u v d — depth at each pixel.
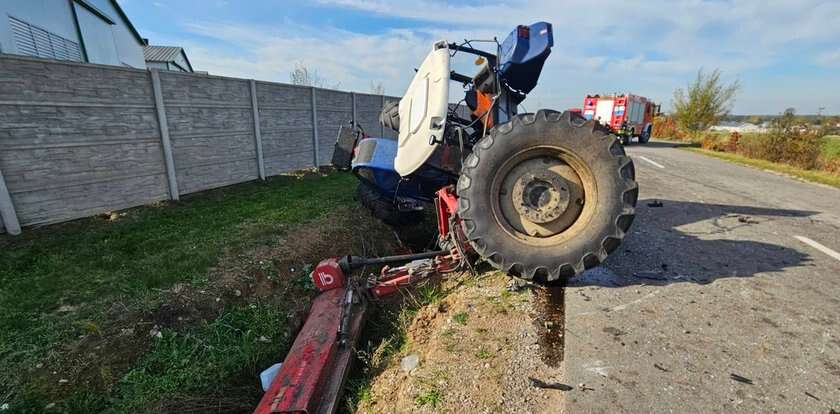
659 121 33.00
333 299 3.22
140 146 5.58
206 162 6.72
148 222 5.12
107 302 3.23
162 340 3.01
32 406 2.34
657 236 3.95
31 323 2.91
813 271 3.03
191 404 2.72
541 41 3.35
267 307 3.73
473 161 2.75
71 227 4.73
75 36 11.01
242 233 4.88
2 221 4.30
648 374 1.89
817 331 2.22
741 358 1.99
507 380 1.95
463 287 3.10
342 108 10.47
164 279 3.63
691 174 8.78
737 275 2.98
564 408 1.71
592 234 2.57
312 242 4.90
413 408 1.94
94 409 2.46
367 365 2.76
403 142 3.88
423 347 2.55
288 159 8.73
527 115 2.76
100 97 5.01
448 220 3.43
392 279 3.28
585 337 2.21
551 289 2.82
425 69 3.54
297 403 2.17
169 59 31.28
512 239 2.70
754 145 14.25
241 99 7.29
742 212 4.98
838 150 11.97
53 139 4.60
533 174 2.70
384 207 5.30
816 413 1.62
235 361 3.11
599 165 2.55
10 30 7.97
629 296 2.67
